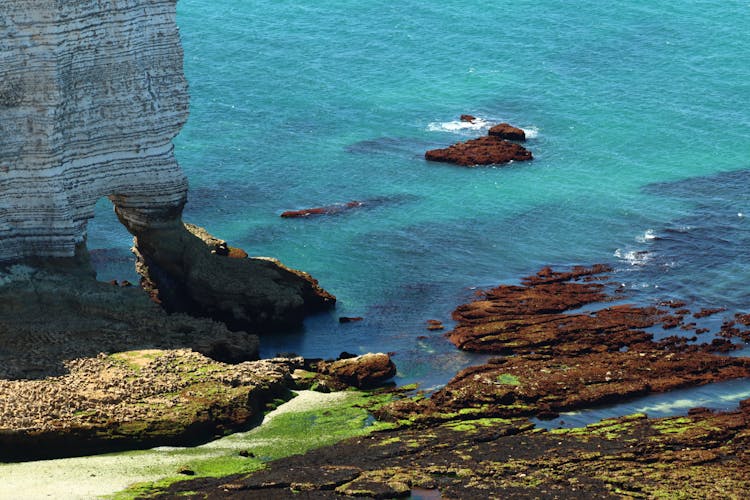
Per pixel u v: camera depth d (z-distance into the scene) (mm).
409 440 75250
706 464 71562
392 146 126750
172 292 95562
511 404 79375
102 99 89625
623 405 79625
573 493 68062
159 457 73562
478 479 69938
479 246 105438
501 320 91312
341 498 67875
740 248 103938
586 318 91125
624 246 105062
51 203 88312
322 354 88375
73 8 86125
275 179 119000
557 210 112000
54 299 87125
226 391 78812
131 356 82375
